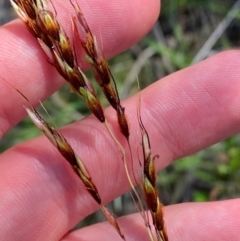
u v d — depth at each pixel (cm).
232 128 11
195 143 11
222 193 15
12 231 11
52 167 11
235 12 17
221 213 11
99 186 11
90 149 11
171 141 11
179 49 17
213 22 17
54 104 16
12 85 11
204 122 11
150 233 9
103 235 11
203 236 11
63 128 11
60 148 9
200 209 11
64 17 10
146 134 9
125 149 11
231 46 17
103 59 9
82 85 9
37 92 11
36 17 9
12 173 11
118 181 11
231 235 11
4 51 10
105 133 11
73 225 11
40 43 9
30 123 16
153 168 9
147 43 17
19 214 11
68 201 11
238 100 11
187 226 11
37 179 11
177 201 16
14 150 11
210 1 17
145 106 11
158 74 17
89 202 11
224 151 15
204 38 17
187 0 17
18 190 11
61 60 9
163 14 17
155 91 11
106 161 11
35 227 11
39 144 11
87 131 11
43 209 11
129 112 11
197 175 15
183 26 17
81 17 9
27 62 11
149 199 9
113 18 11
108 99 9
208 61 11
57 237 11
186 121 11
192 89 11
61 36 9
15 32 10
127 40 11
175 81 11
